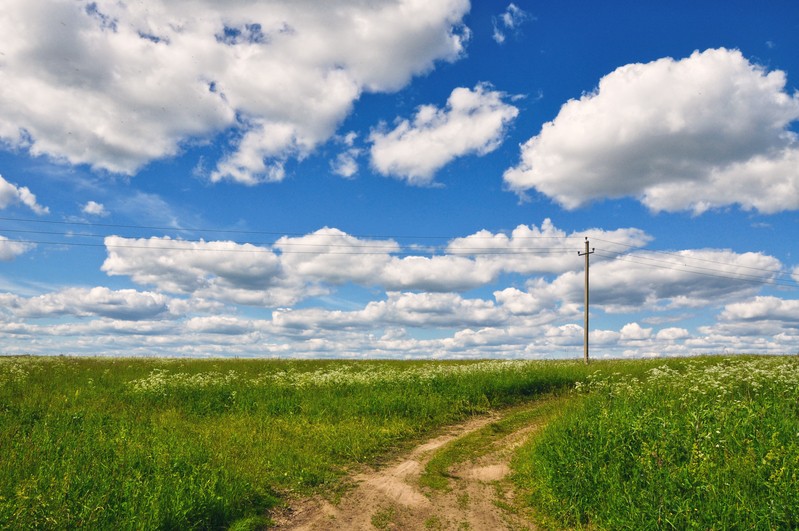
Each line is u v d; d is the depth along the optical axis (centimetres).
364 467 1006
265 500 799
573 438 865
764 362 1716
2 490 684
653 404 971
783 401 922
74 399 1442
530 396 1767
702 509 586
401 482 908
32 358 2825
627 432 812
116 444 933
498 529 716
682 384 1159
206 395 1569
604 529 650
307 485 884
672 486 638
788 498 569
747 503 577
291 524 727
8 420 1145
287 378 1956
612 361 2689
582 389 1692
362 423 1319
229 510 720
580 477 743
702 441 736
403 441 1216
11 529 584
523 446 1073
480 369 2127
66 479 709
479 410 1560
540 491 810
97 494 681
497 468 986
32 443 931
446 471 974
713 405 887
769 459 650
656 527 581
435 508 792
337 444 1119
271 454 1008
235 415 1395
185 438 1043
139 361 2894
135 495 679
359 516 760
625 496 655
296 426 1263
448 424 1404
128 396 1553
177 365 2672
